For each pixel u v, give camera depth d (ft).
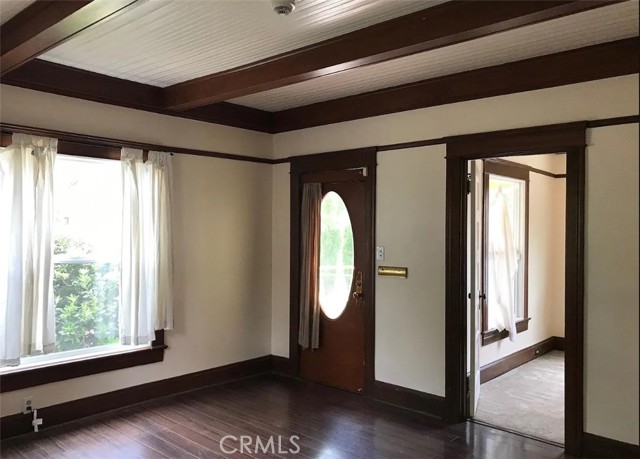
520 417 13.57
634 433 10.62
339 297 15.79
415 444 11.84
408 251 14.02
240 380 16.52
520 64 11.90
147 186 13.99
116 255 13.76
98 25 9.52
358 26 9.84
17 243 11.56
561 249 21.11
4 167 11.62
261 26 9.84
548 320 20.85
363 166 14.94
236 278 16.52
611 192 10.87
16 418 11.96
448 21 8.86
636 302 10.60
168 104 14.23
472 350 13.43
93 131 13.17
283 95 15.11
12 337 11.46
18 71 11.76
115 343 13.79
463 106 13.01
